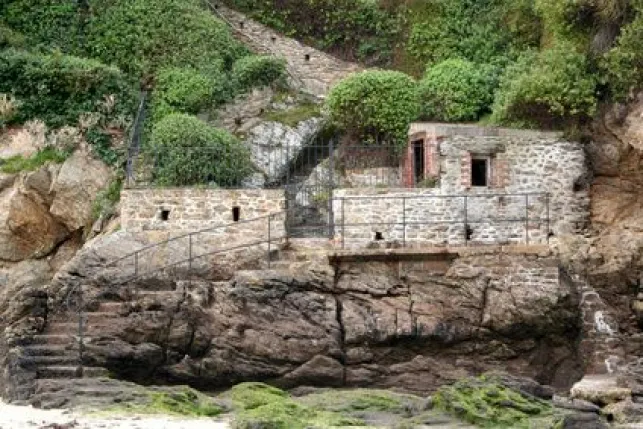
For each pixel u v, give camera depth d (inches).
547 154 1341.0
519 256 1245.7
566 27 1369.3
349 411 1045.8
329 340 1200.2
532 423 965.2
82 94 1453.0
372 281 1238.9
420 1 1589.6
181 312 1184.8
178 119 1366.9
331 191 1343.5
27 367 1126.4
